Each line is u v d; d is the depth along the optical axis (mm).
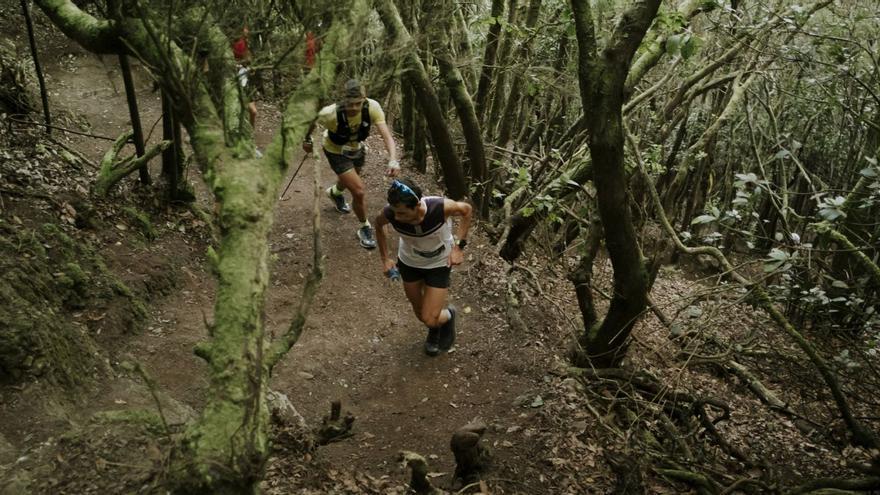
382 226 4887
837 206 4418
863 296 6070
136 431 3719
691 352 5723
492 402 5156
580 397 5191
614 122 4309
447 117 8398
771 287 5906
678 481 4586
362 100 5621
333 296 6152
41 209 5270
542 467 4449
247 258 2357
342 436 4480
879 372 6148
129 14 2740
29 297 4352
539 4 7672
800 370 6859
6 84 6805
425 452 4566
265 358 2340
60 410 3834
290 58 2809
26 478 3215
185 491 2012
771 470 4949
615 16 7281
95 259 5191
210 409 2127
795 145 5770
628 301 5148
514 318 6129
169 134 6391
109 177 5996
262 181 2518
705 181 10203
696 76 7422
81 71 9328
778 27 6633
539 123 9008
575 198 8531
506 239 7555
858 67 7145
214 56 2736
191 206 6609
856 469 4875
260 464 2082
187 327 5281
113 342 4766
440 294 5055
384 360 5551
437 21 5668
